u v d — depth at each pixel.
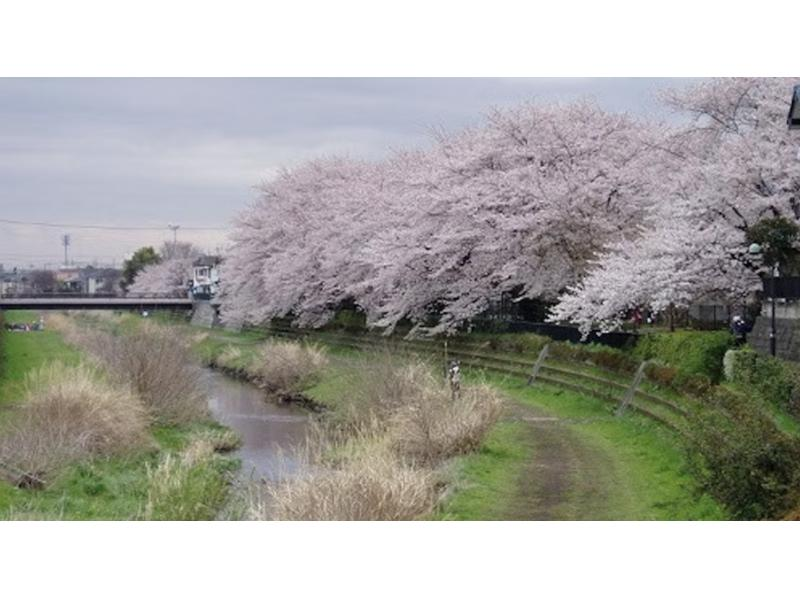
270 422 30.00
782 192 27.50
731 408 17.39
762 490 13.99
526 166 37.62
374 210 48.81
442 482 18.11
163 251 150.88
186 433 26.55
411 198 42.22
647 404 24.69
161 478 18.88
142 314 86.69
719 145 31.14
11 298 84.69
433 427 21.27
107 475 19.89
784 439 14.05
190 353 39.59
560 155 37.81
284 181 63.25
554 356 33.03
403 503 15.02
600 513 15.98
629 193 35.50
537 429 24.84
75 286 167.25
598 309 29.81
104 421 22.22
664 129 36.09
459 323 40.91
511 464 20.08
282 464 20.16
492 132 39.50
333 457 20.84
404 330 46.44
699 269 27.83
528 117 38.56
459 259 39.97
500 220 36.72
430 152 46.16
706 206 28.39
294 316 61.09
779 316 23.42
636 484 18.27
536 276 37.22
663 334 28.06
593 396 28.36
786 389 19.48
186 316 85.31
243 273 64.31
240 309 65.25
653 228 34.25
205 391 33.38
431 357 36.19
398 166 50.97
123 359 28.69
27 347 47.25
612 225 35.44
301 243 57.25
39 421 21.33
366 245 46.28
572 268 36.22
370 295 47.78
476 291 39.47
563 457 21.02
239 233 65.06
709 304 33.69
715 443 15.06
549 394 30.34
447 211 39.44
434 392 23.03
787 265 25.42
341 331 52.28
